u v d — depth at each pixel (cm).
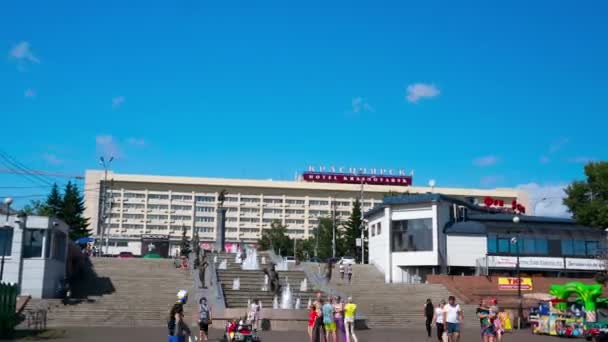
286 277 4297
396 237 5566
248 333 2295
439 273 5366
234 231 15738
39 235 3662
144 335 2620
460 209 5575
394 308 3809
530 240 5428
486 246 5369
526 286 4716
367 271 5591
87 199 14962
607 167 4600
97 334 2647
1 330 2430
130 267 4656
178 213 15562
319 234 11431
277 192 16012
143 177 15475
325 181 16288
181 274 4353
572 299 3522
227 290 3722
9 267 3562
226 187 15900
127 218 15212
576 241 5509
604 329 2697
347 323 2308
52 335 2577
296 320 3080
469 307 3991
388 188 16000
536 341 2716
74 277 4197
